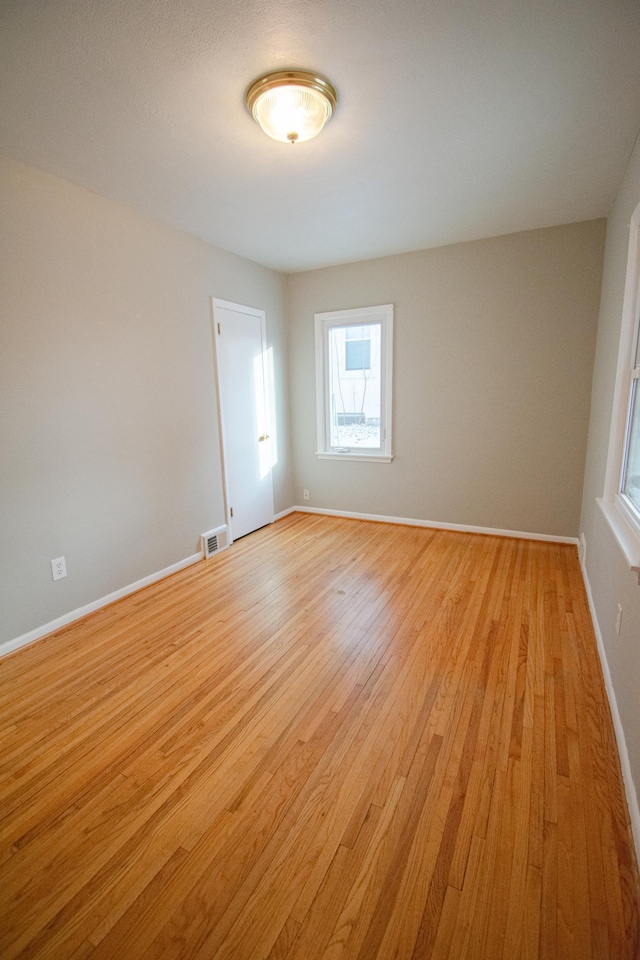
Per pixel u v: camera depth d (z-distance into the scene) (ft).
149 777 4.76
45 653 7.17
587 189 8.35
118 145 6.56
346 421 14.33
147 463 9.64
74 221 7.78
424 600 8.66
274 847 3.96
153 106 5.69
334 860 3.84
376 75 5.24
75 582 8.26
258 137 6.44
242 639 7.45
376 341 13.35
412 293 12.28
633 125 6.28
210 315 11.12
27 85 5.21
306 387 14.58
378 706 5.75
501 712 5.58
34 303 7.25
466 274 11.54
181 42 4.63
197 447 10.99
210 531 11.55
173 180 7.68
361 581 9.64
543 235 10.55
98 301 8.30
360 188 8.14
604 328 9.21
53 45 4.59
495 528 12.45
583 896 3.51
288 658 6.86
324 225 9.94
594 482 9.09
